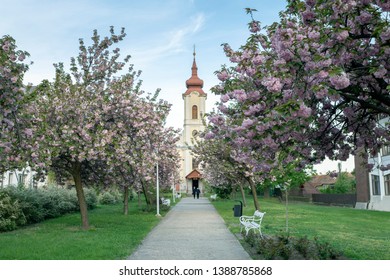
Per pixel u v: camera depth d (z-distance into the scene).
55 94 13.48
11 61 9.13
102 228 15.55
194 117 66.81
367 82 7.29
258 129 6.93
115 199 37.16
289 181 13.59
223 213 23.78
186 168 66.88
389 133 8.76
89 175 17.75
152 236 13.51
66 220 19.39
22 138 10.54
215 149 21.14
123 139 14.00
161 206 27.59
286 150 7.39
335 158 9.09
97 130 13.39
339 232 14.87
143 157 14.62
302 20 7.01
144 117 14.80
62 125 13.15
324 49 6.50
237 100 7.50
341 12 6.36
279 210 26.12
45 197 19.81
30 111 11.06
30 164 11.51
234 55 8.07
